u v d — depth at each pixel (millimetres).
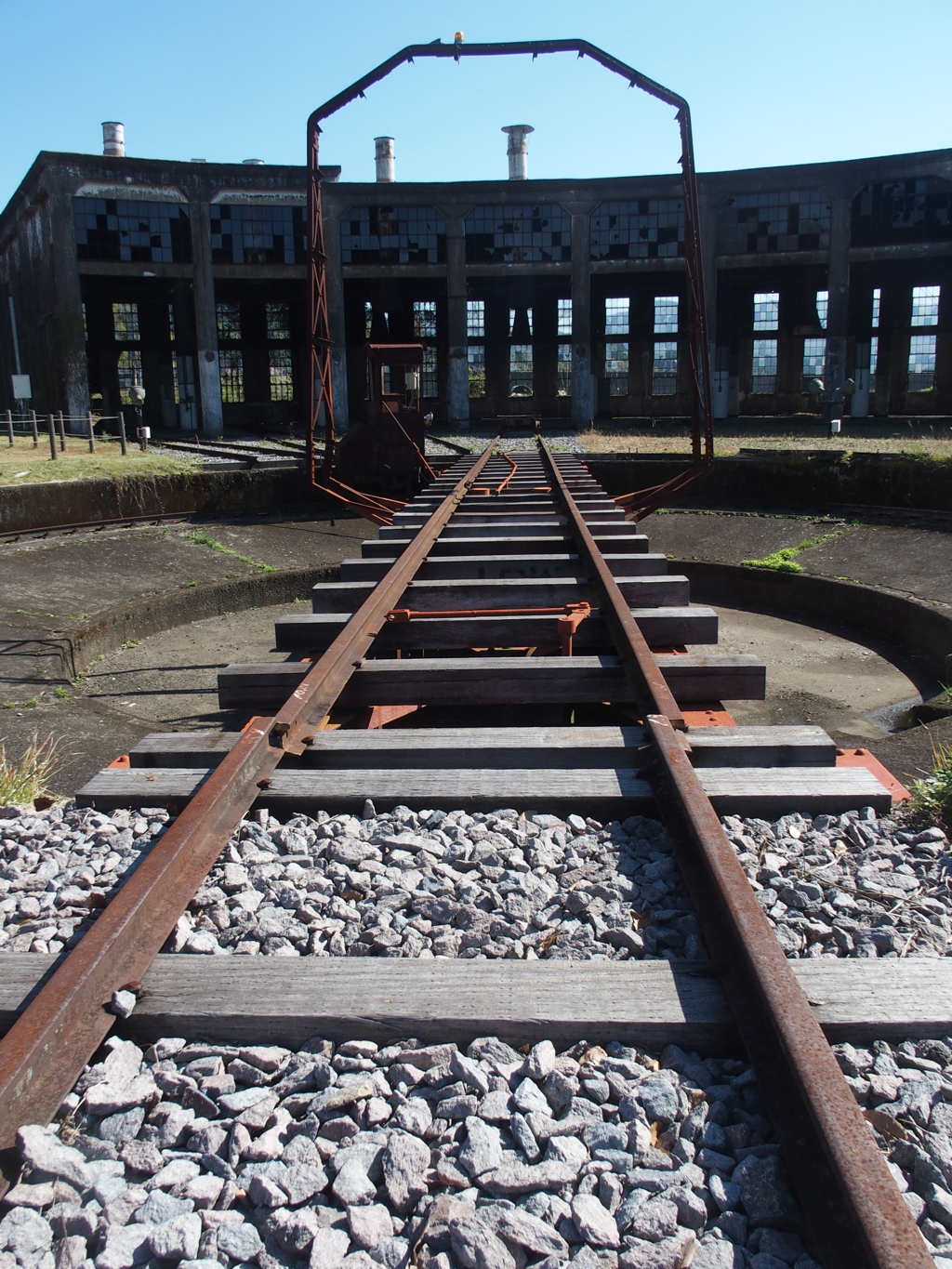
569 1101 1860
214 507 17547
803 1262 1493
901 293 37688
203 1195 1635
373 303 40000
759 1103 1844
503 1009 2059
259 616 13867
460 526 9469
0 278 39344
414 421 17328
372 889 2760
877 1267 1334
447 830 3088
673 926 2506
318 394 12188
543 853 2910
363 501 12562
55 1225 1577
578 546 8023
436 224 32062
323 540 17094
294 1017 2045
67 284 28938
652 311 40875
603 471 19422
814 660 11031
